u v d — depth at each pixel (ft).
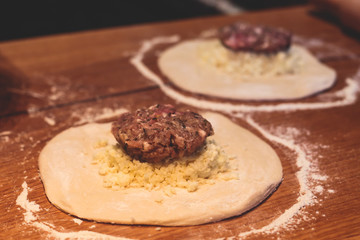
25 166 1.25
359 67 1.89
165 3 3.41
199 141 1.10
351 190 1.20
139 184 1.12
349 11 2.08
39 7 3.28
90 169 1.19
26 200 1.13
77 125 1.46
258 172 1.20
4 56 1.88
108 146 1.23
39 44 2.00
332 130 1.47
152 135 1.10
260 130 1.45
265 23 2.32
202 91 1.63
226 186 1.13
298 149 1.36
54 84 1.69
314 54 1.98
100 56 1.91
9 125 1.44
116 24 3.06
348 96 1.67
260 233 1.04
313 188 1.20
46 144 1.34
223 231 1.04
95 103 1.58
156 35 2.14
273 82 1.69
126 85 1.70
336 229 1.07
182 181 1.12
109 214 1.05
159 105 1.22
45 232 1.03
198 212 1.05
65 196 1.10
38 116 1.50
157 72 1.80
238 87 1.65
